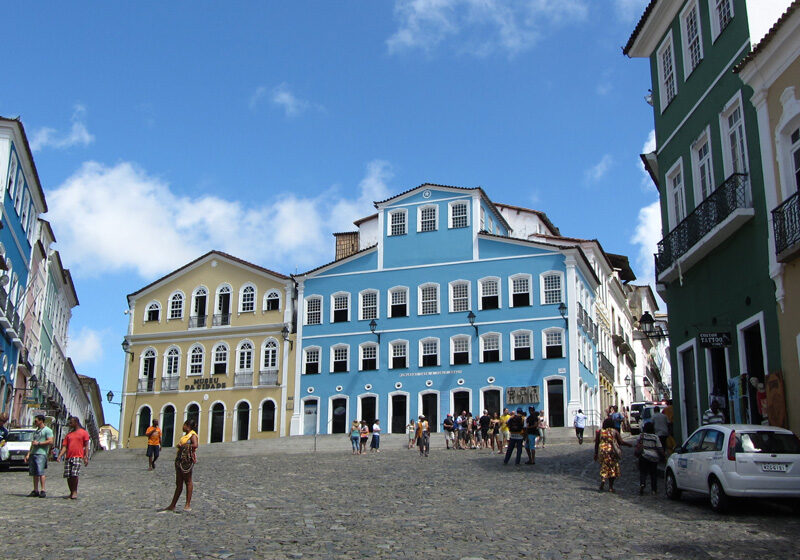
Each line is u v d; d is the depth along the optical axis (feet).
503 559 31.50
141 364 176.35
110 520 43.68
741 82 59.47
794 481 41.91
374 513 45.62
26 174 116.67
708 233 61.46
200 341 172.86
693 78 68.13
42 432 57.62
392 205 165.78
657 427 71.41
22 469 89.56
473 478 66.44
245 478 71.82
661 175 74.90
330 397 159.84
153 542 36.09
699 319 66.64
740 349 59.06
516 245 154.30
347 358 160.66
